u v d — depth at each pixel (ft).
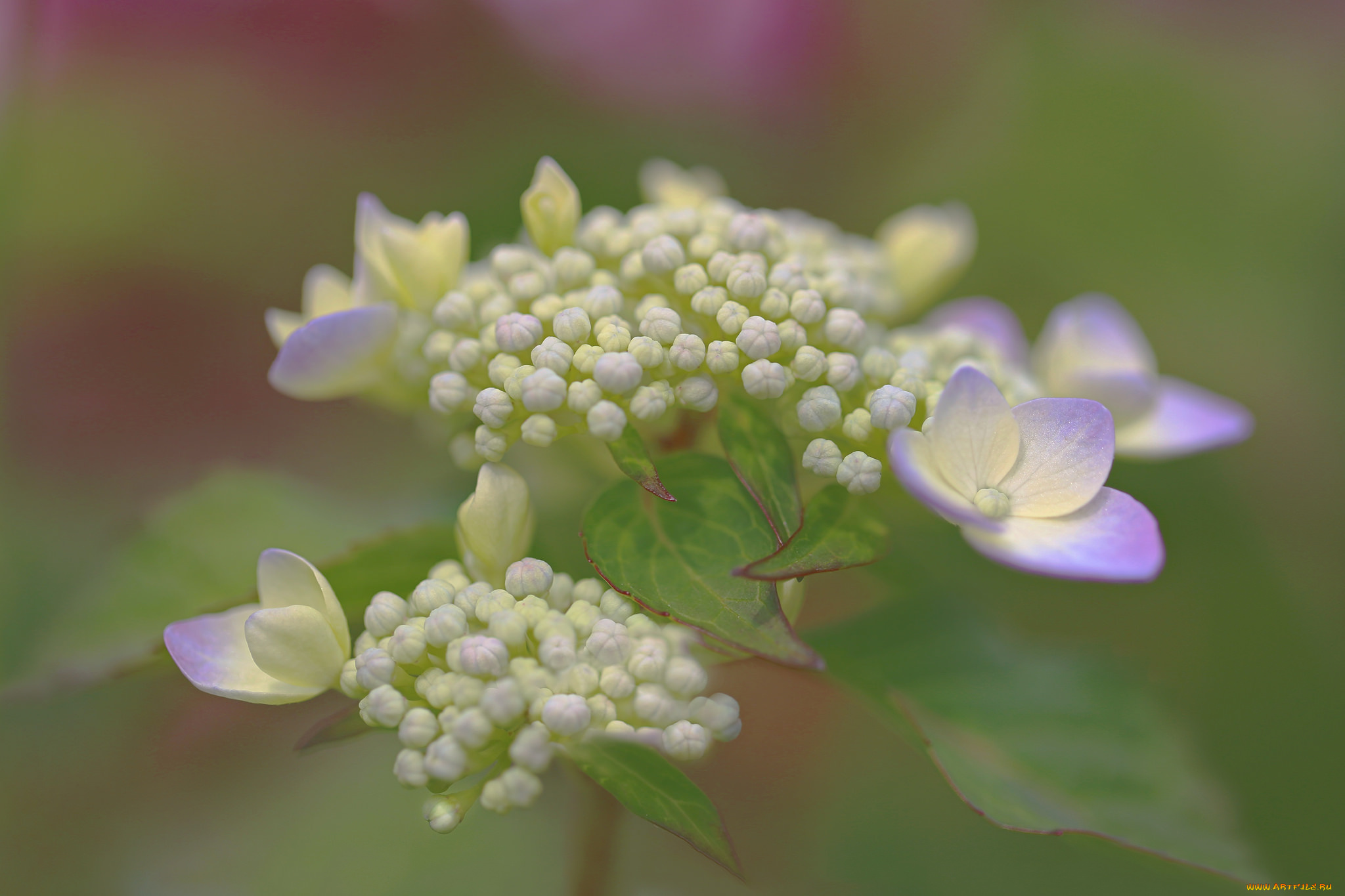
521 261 1.22
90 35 1.89
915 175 2.25
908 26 2.25
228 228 1.96
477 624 1.17
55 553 1.53
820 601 1.41
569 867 1.25
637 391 1.18
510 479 1.17
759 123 2.29
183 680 1.29
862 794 1.52
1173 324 2.00
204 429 1.85
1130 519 1.15
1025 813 1.24
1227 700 1.59
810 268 1.23
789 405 1.20
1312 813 1.50
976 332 1.37
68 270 1.85
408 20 2.10
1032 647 1.32
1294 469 1.83
